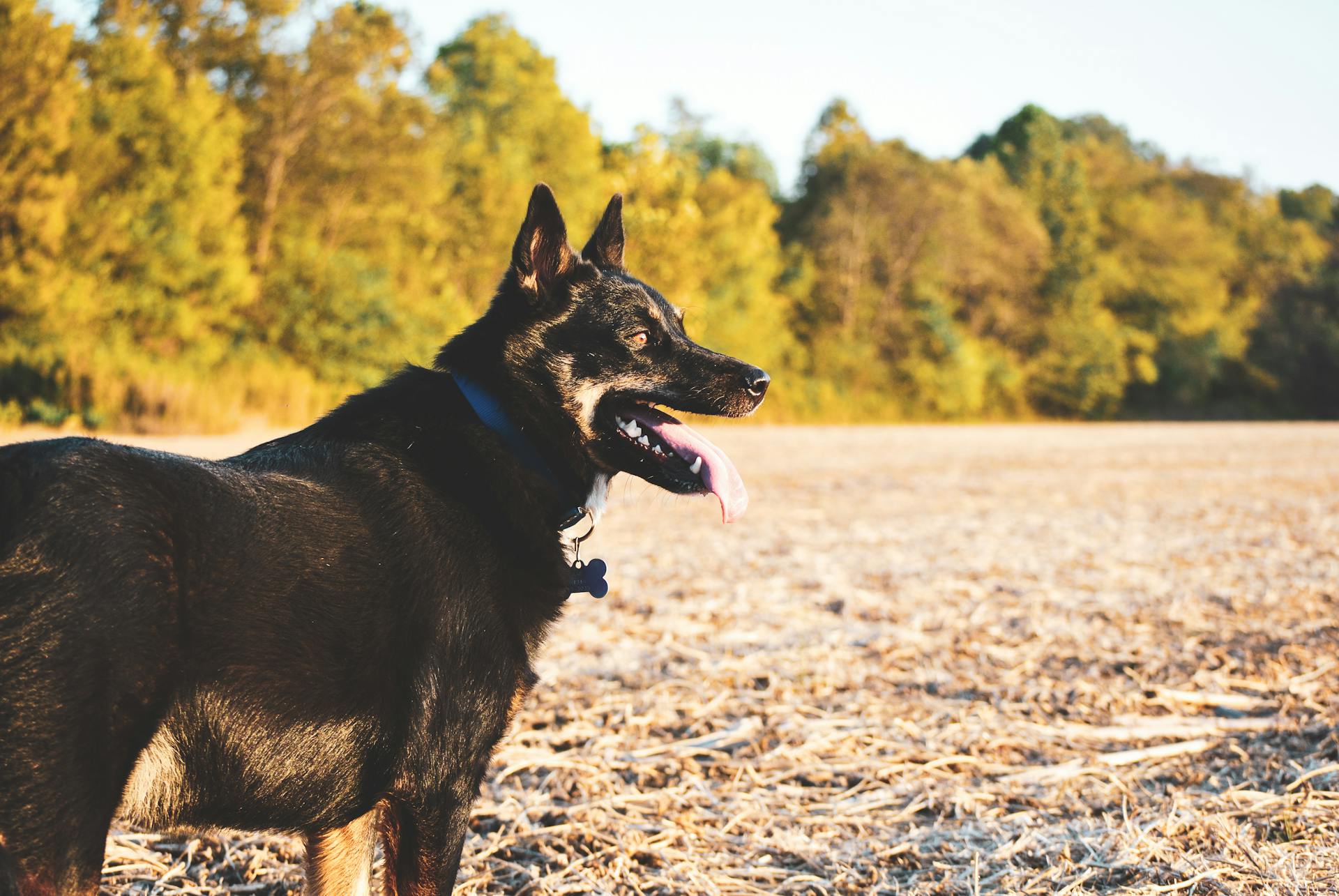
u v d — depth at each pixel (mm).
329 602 2496
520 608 2918
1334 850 3697
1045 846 3867
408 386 3035
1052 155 62406
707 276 41688
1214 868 3600
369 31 29266
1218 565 10172
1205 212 69250
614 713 5363
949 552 10742
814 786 4570
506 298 3223
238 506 2457
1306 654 6742
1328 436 38688
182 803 2369
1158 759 4922
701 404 3334
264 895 3494
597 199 37188
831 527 12477
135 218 23453
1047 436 36312
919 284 50312
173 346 23891
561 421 3223
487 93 38750
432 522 2775
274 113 28594
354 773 2551
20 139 21047
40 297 20656
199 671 2314
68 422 17828
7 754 2072
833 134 56500
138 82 24391
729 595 8266
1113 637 7195
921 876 3672
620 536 11500
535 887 3516
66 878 2109
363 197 30812
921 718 5430
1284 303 65500
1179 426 48656
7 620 2102
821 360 46906
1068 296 55375
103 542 2201
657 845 3887
